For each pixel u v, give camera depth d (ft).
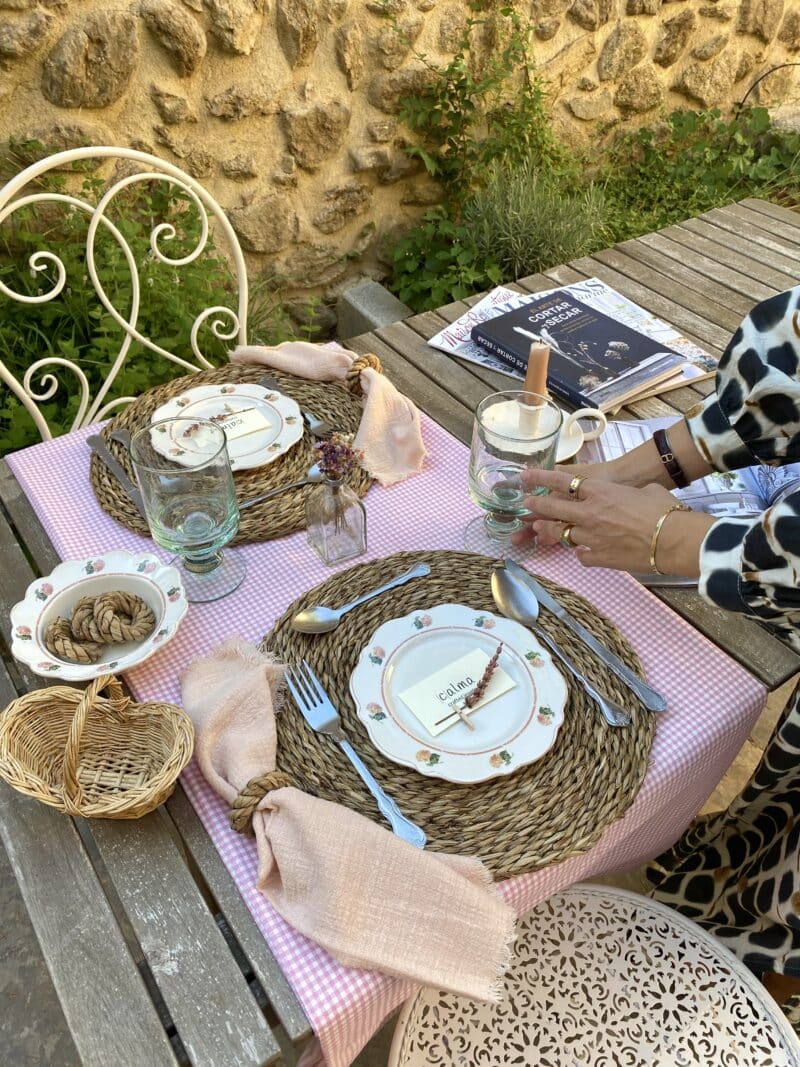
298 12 8.07
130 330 5.51
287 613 3.17
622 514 2.91
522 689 2.86
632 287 5.79
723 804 5.79
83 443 4.12
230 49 7.89
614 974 3.28
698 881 4.05
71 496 3.80
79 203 5.06
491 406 3.47
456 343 5.11
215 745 2.70
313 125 8.82
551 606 3.18
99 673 2.86
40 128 7.44
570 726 2.80
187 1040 2.19
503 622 3.09
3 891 5.44
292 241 9.49
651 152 12.36
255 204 8.96
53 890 2.54
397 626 3.05
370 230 10.02
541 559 3.50
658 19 11.24
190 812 2.67
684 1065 3.05
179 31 7.54
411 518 3.71
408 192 10.14
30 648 2.96
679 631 3.20
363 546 3.52
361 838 2.36
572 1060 3.07
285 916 2.33
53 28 7.01
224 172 8.61
